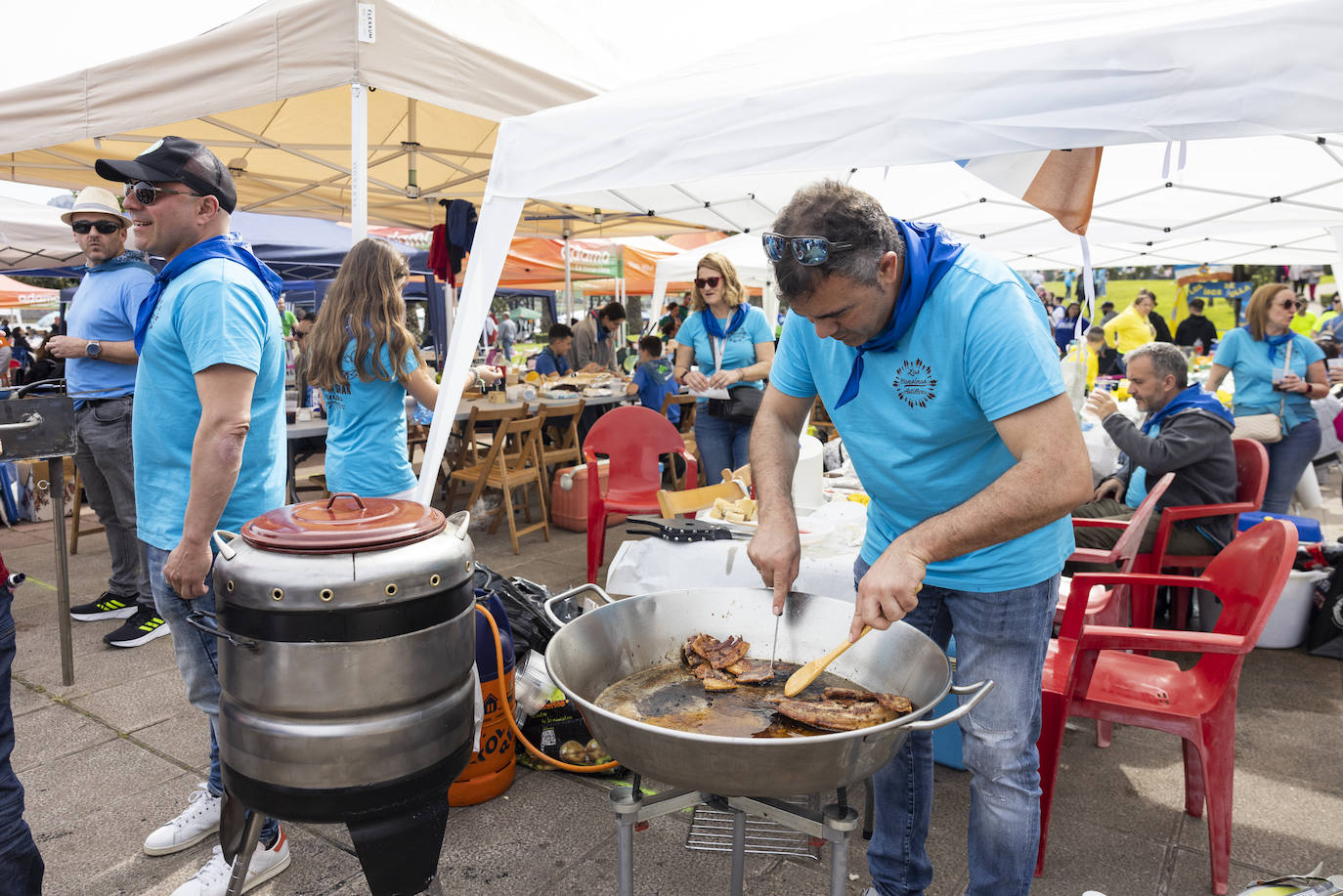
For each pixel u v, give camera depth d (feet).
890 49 7.86
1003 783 5.35
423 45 11.23
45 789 8.46
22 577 6.01
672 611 5.24
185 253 6.12
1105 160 13.51
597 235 35.09
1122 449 12.13
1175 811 8.23
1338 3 5.42
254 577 4.52
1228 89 5.77
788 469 5.95
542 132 9.23
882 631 4.88
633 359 49.03
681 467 22.40
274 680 4.58
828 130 7.37
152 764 8.96
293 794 4.67
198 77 11.64
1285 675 11.53
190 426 6.28
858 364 5.30
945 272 4.83
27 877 5.82
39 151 19.58
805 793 3.70
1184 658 12.41
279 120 20.21
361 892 6.92
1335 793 8.49
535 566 16.72
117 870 7.17
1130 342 26.71
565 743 8.93
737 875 5.65
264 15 11.21
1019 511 4.38
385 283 9.25
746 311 14.74
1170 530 11.82
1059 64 6.38
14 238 25.38
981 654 5.42
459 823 7.92
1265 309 15.08
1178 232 17.51
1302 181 13.29
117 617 13.48
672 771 3.70
